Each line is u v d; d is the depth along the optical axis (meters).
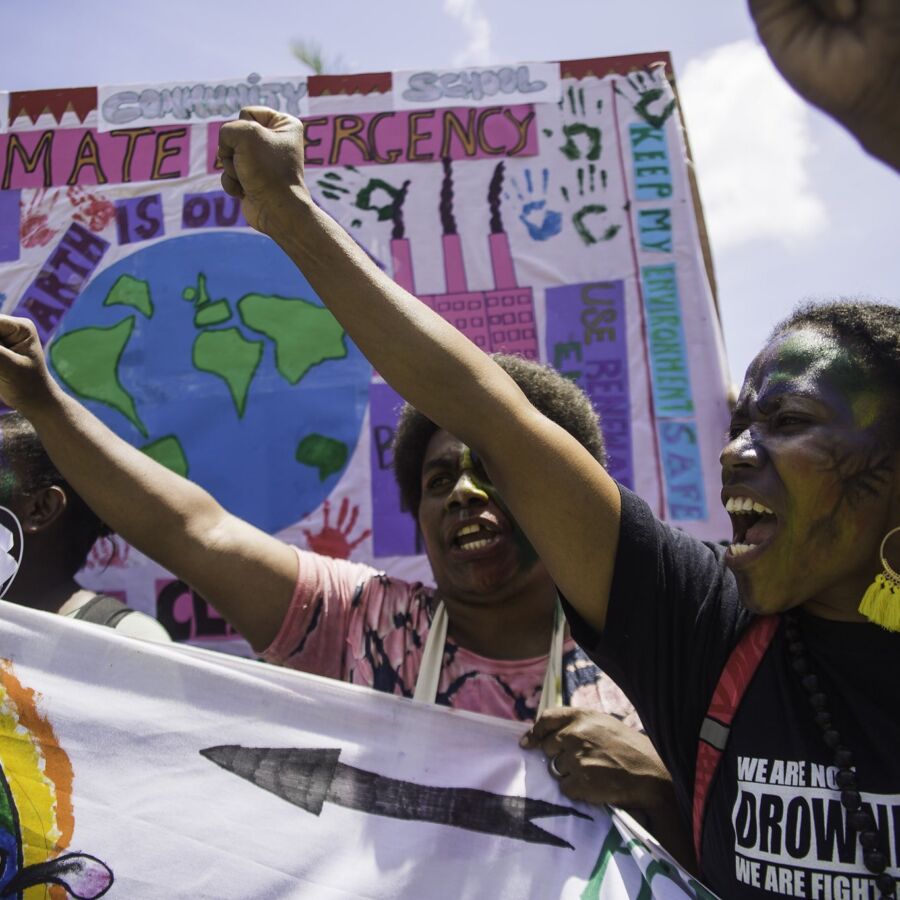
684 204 2.41
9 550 1.75
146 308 2.42
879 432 1.15
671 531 1.28
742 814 1.12
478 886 1.29
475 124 2.47
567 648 1.60
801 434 1.16
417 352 1.21
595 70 2.48
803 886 1.05
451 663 1.62
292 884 1.29
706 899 1.22
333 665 1.67
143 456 1.67
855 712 1.10
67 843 1.30
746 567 1.17
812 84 0.78
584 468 1.22
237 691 1.38
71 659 1.38
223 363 2.39
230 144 1.23
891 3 0.75
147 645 1.39
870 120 0.78
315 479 2.34
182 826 1.31
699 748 1.19
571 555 1.23
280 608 1.67
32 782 1.33
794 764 1.10
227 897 1.29
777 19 0.79
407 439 1.84
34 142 2.49
